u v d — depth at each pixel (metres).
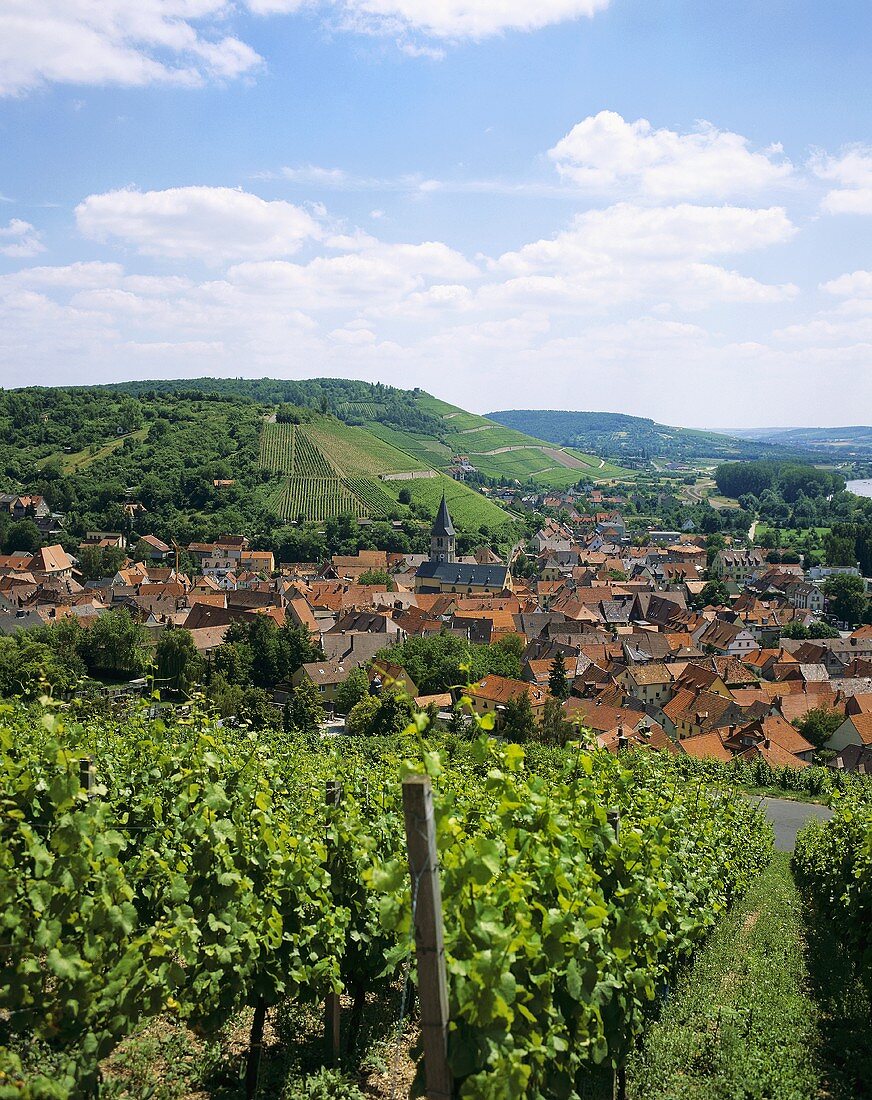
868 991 15.62
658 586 154.50
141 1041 10.84
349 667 81.62
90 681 72.31
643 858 13.32
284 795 15.60
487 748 8.96
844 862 21.80
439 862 7.76
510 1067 7.38
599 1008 10.47
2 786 9.80
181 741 14.47
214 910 10.49
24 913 8.52
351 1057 11.96
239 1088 10.56
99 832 9.25
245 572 145.50
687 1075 11.87
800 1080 11.75
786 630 117.62
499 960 7.47
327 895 11.60
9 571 126.44
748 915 24.14
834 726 68.81
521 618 108.69
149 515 170.25
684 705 73.00
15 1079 7.84
